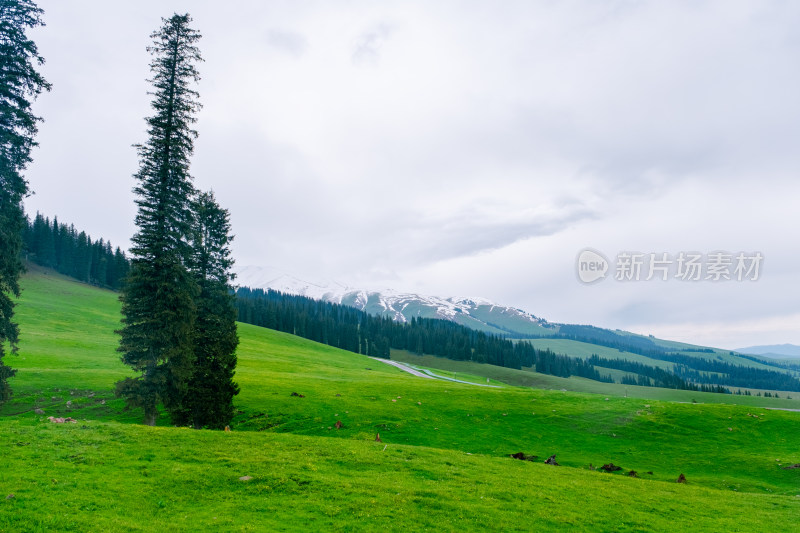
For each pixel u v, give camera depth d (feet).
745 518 74.02
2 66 99.96
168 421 142.00
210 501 60.75
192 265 134.41
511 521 61.26
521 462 100.68
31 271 470.80
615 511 70.33
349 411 158.40
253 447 83.92
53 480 60.08
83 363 221.66
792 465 118.52
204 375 129.39
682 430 149.79
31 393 154.92
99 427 85.46
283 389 187.73
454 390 203.21
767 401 557.74
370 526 55.83
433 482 73.97
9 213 101.96
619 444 139.54
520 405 176.04
